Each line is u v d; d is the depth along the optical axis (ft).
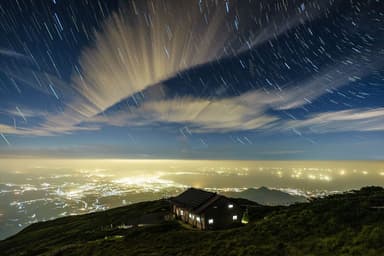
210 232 112.27
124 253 100.07
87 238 151.53
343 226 85.51
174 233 118.83
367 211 92.02
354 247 69.82
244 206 167.43
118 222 192.24
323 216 95.71
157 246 103.86
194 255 87.20
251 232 98.37
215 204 142.10
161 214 184.34
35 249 153.48
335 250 71.61
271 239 88.22
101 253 105.29
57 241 165.68
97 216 256.52
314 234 85.20
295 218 100.68
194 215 148.36
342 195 133.69
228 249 86.89
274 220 104.94
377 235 72.13
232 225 140.46
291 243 82.02
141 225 161.38
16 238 228.02
